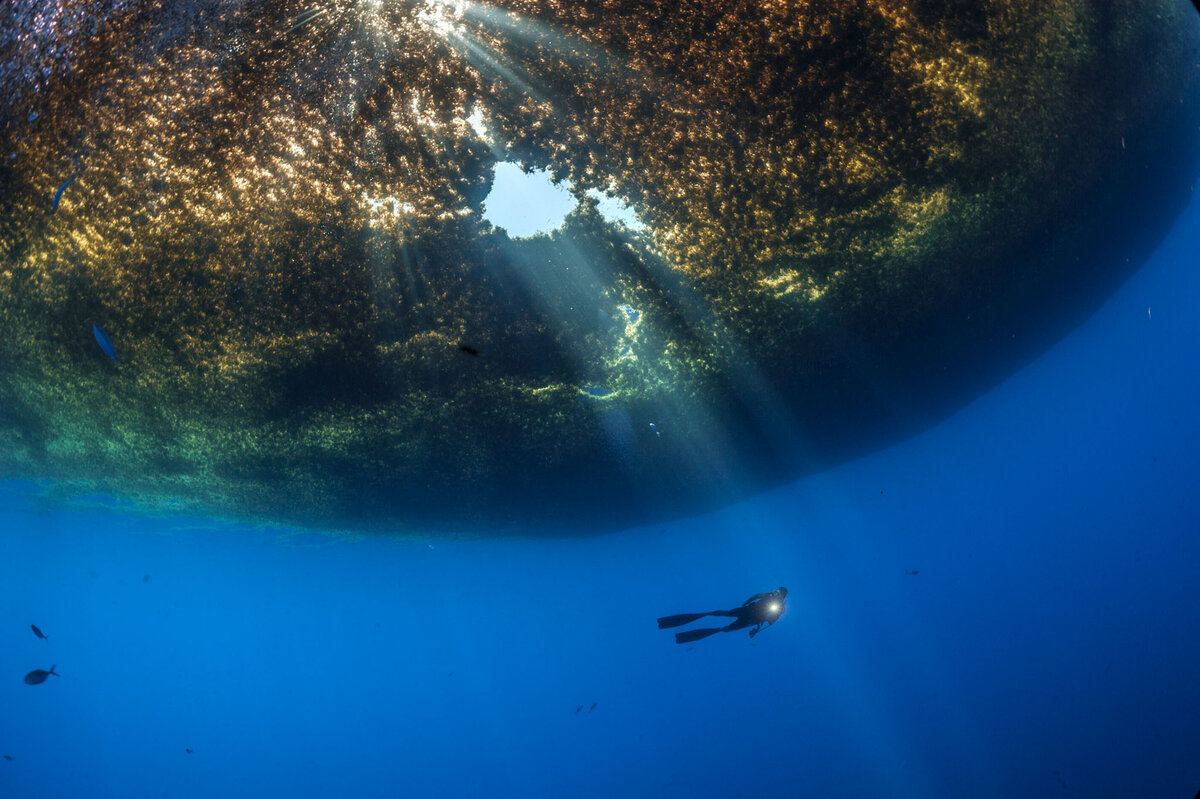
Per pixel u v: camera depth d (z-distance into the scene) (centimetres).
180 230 403
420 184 387
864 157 361
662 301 405
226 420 471
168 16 378
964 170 366
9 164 394
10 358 464
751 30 348
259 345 432
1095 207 419
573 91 369
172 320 427
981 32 344
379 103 379
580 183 383
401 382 441
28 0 370
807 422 468
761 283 393
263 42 380
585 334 417
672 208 381
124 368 450
